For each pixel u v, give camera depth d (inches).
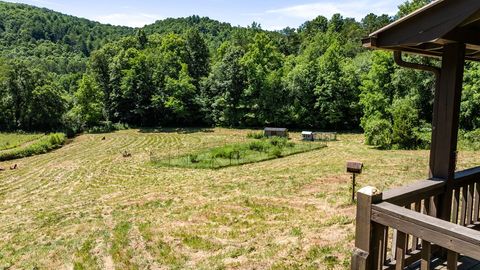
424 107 1162.6
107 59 2087.8
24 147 1370.6
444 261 152.6
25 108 1865.2
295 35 2898.6
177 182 789.2
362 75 1462.8
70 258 355.6
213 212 467.8
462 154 834.8
